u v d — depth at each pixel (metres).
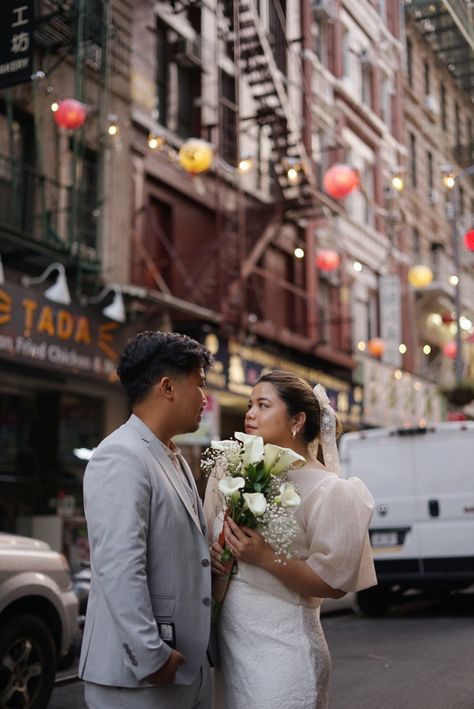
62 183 13.87
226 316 16.56
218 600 2.79
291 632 2.70
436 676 6.45
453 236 21.17
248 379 17.19
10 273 12.27
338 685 6.23
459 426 10.57
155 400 2.68
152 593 2.50
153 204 16.39
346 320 22.50
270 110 18.11
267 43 18.56
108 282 13.98
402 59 29.03
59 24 13.30
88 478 2.52
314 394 3.05
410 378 26.78
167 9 17.12
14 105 13.20
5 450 13.24
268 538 2.66
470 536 10.26
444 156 32.84
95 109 14.30
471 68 32.72
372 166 26.55
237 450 2.77
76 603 5.65
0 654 4.86
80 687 6.46
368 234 25.61
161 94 17.14
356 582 2.69
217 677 2.83
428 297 29.53
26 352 12.05
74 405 14.12
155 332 2.78
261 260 19.70
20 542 5.54
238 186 17.91
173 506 2.56
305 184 18.58
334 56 24.34
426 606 12.03
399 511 10.66
